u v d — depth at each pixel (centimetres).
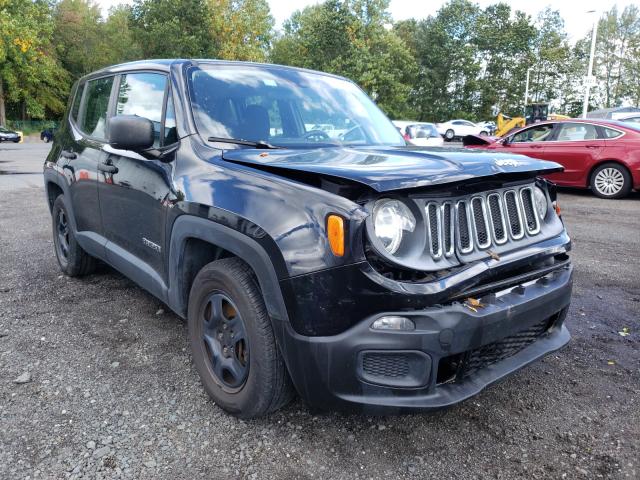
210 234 249
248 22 4544
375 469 228
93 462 228
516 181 260
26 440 242
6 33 4197
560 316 274
